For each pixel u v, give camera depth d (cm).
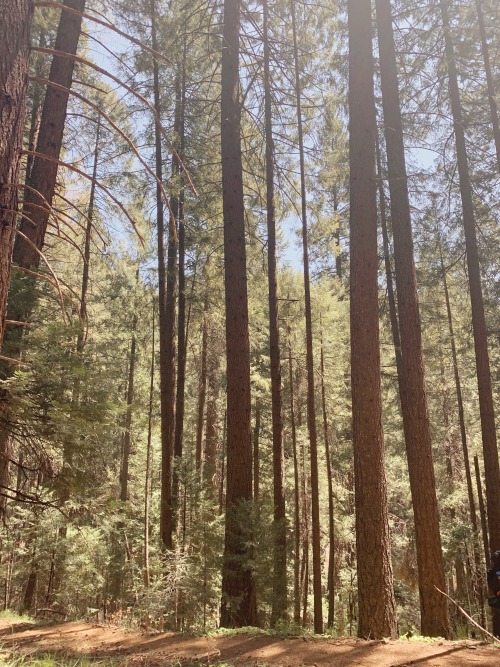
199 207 1528
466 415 2023
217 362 2248
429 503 866
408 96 1419
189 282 1781
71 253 1453
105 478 750
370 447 740
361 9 916
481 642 580
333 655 557
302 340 1808
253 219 1584
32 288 601
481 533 1688
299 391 2042
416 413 902
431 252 1475
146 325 1948
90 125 1462
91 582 1254
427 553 848
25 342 535
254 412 2180
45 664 508
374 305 802
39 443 548
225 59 1230
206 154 1577
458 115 1368
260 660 555
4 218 248
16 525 1162
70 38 809
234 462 1014
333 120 1394
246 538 938
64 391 539
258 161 1511
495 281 1499
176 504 1264
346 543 2072
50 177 748
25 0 262
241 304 1091
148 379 2119
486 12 1348
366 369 772
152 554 1262
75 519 782
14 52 252
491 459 1191
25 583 1400
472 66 1405
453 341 1747
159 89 1520
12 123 249
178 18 1332
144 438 2006
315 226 1449
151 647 654
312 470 1159
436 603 824
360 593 697
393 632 675
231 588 924
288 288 1691
